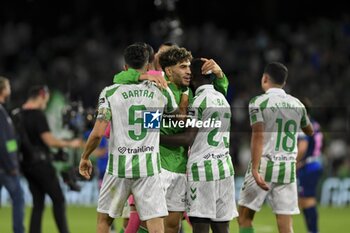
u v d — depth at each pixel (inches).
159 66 855.1
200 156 803.4
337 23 2869.1
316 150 1211.9
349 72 2615.7
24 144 1052.5
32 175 1062.4
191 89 836.0
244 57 2677.2
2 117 1029.2
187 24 3009.4
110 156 774.5
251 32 3002.0
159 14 2682.1
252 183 880.3
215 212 806.5
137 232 840.9
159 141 806.5
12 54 2743.6
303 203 1223.5
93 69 2554.1
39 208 1075.9
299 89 2501.2
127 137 765.9
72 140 1116.5
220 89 838.5
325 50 2733.8
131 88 769.6
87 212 1621.6
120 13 2984.7
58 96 1692.9
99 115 761.6
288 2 3058.6
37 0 2940.5
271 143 864.3
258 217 1573.6
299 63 2657.5
